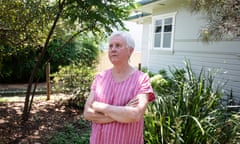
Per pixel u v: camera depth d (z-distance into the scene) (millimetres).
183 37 8844
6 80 11102
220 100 3117
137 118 1676
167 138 2473
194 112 2549
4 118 5254
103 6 4809
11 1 4062
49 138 4258
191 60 8430
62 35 6027
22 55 10438
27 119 5215
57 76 6891
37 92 8609
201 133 2432
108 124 1739
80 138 4188
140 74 1817
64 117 5562
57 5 4809
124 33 1814
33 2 4215
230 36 4172
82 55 12062
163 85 5043
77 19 5254
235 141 2506
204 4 4156
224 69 6988
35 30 4629
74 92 6461
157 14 10859
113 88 1794
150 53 11602
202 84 2945
